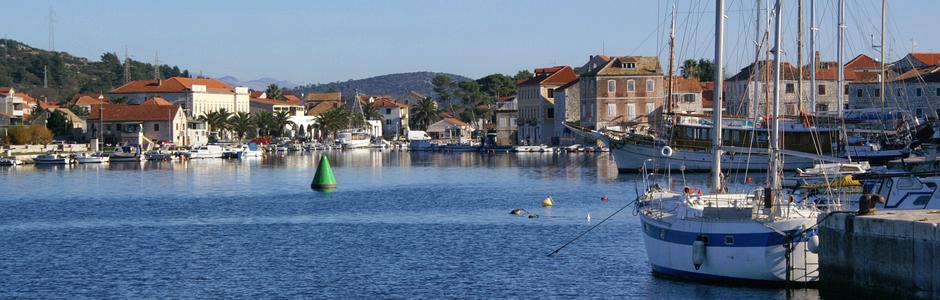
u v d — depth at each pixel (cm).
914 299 4969
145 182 16712
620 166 16962
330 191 14262
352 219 10462
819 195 6675
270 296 6506
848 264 5375
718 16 6706
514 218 10250
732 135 15338
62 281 7069
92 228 9931
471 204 11844
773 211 5847
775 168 6238
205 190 14788
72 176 18550
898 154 13225
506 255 7850
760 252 5803
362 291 6625
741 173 15112
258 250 8325
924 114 18862
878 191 6719
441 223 9956
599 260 7481
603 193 13088
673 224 6169
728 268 5916
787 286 5756
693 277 6134
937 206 6562
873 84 19888
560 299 6244
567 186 14400
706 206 6184
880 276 5169
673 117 15450
